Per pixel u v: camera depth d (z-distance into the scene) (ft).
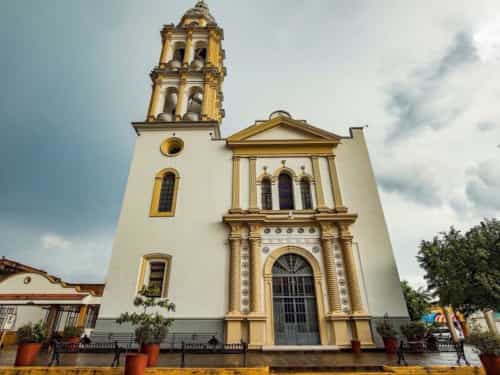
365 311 45.73
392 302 46.60
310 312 47.55
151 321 33.32
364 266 49.39
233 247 50.93
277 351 42.47
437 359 35.50
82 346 44.50
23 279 59.67
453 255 53.83
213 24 82.07
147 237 52.95
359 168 58.75
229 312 46.14
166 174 59.93
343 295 47.57
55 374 27.55
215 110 72.43
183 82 71.00
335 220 51.80
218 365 31.94
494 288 47.57
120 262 50.93
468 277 50.72
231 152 61.72
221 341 44.60
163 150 62.08
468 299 51.11
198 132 63.93
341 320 44.98
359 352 41.65
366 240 51.49
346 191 56.44
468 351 46.55
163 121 65.05
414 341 41.70
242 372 27.53
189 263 50.62
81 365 31.63
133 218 54.70
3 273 71.61
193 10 90.02
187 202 56.24
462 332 80.38
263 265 50.37
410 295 101.76
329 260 49.47
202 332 45.44
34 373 27.58
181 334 45.27
